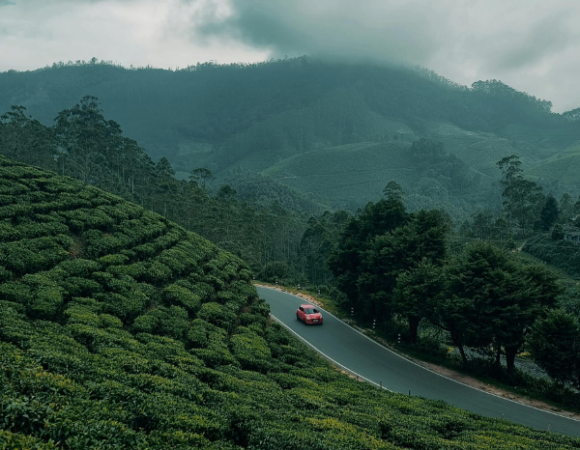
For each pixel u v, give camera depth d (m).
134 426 10.76
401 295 31.17
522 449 14.48
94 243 29.16
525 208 93.44
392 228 39.84
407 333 33.47
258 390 16.95
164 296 26.67
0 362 11.49
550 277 27.22
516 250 77.12
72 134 76.44
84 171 72.31
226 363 20.58
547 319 24.30
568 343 23.75
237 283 34.28
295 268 82.38
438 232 34.56
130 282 25.77
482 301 26.41
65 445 8.65
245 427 12.05
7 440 7.83
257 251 69.62
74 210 32.72
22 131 70.25
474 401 23.50
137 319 22.23
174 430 10.76
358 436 13.25
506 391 25.14
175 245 35.56
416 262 32.94
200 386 15.20
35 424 8.90
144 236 33.81
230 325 26.56
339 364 27.97
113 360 15.27
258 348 23.98
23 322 16.78
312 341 32.09
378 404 19.03
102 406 10.78
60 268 24.09
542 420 21.48
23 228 27.03
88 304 21.53
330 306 42.22
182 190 94.44
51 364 12.74
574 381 24.36
